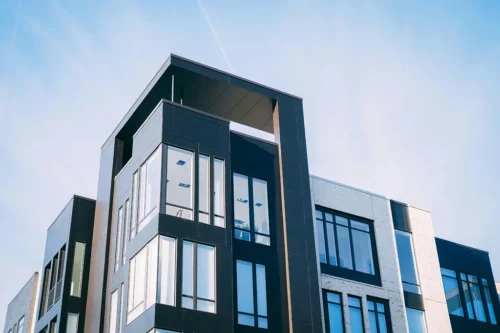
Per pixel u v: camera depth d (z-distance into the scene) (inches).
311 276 1165.7
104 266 1237.1
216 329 1003.3
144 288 1027.9
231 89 1268.5
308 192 1249.4
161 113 1139.3
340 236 1330.0
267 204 1202.6
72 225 1339.8
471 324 1464.1
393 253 1384.1
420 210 1496.1
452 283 1493.6
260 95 1289.4
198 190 1099.3
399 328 1304.1
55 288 1314.0
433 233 1483.8
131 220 1157.7
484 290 1541.6
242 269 1114.1
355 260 1326.3
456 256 1536.7
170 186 1080.2
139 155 1194.6
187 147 1127.0
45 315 1322.6
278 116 1289.4
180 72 1223.5
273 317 1099.9
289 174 1243.2
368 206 1403.8
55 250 1385.3
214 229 1079.6
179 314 986.7
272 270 1141.1
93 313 1222.3
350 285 1282.0
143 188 1146.0
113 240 1248.8
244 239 1144.8
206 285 1032.8
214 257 1059.9
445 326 1378.0
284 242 1179.3
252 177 1211.2
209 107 1320.1
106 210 1311.5
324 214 1328.7
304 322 1113.4
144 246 1067.9
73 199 1369.3
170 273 1013.8
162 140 1110.4
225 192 1123.3
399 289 1348.4
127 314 1065.5
